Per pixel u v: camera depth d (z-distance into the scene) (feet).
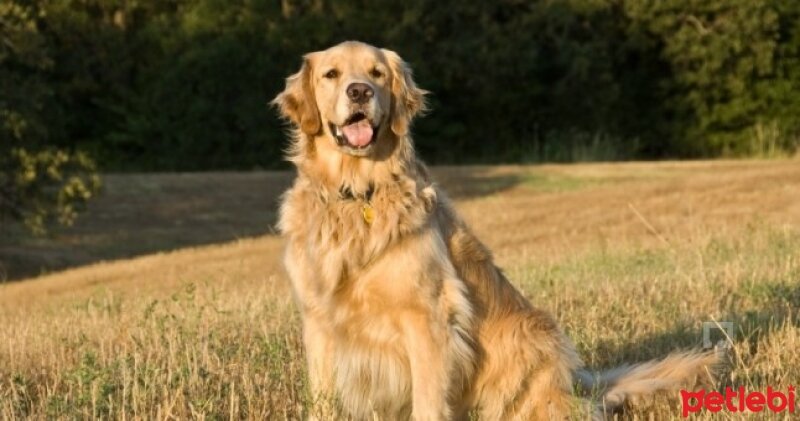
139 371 23.22
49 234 75.92
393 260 19.10
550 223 70.69
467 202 85.71
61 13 126.52
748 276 35.63
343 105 19.27
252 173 110.73
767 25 130.00
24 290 56.54
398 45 133.39
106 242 82.02
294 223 20.26
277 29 131.44
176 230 86.84
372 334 19.60
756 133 138.31
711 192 78.79
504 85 135.85
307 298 20.02
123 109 134.72
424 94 20.58
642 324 29.43
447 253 19.94
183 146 130.11
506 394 20.49
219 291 38.91
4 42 67.15
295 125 23.26
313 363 20.15
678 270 38.58
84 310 38.06
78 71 133.90
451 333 19.53
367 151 19.11
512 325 20.51
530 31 131.85
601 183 98.53
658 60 139.64
